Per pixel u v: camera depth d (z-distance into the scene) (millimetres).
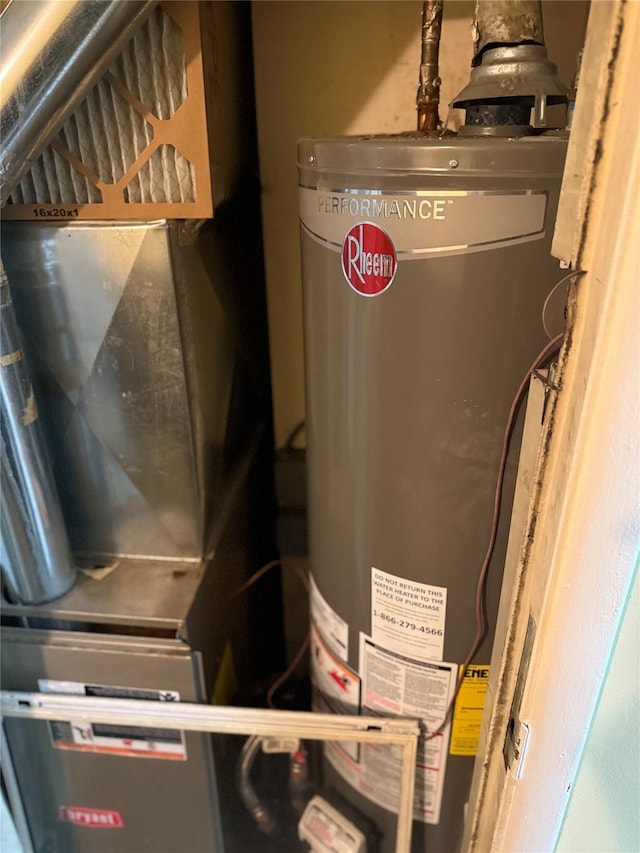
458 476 692
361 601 825
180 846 999
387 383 674
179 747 910
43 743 929
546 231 578
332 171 636
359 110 1045
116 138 754
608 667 517
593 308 418
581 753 559
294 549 1317
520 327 614
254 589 1229
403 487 718
